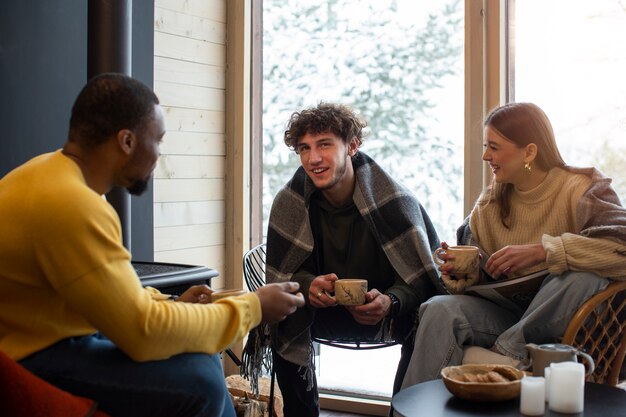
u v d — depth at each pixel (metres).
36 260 1.57
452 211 3.16
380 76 3.31
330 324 2.61
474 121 3.02
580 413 1.61
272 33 3.59
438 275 2.51
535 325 2.12
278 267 2.58
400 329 2.53
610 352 2.24
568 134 2.91
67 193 1.57
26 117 2.87
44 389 1.49
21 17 2.84
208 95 3.55
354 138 2.54
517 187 2.40
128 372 1.66
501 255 2.25
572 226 2.31
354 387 3.36
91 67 2.79
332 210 2.61
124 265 1.59
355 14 3.36
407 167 3.25
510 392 1.68
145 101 1.69
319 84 3.48
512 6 3.00
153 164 1.74
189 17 3.45
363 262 2.58
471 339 2.21
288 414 2.60
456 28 3.12
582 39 2.87
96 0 2.77
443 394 1.77
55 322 1.65
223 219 3.66
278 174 3.62
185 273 2.63
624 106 2.81
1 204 1.60
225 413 1.87
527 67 2.98
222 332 1.73
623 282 2.15
